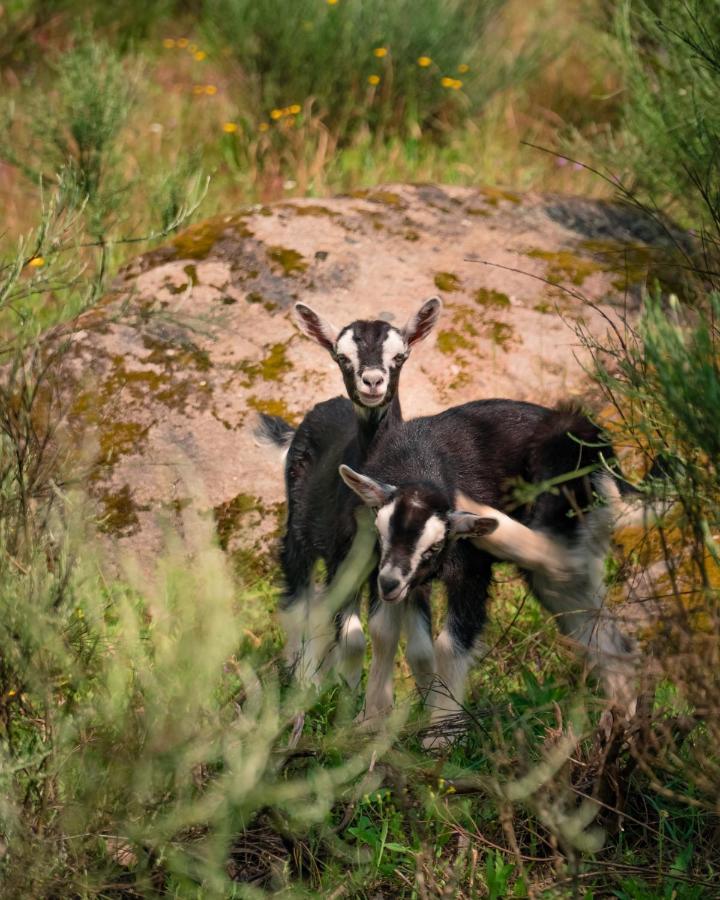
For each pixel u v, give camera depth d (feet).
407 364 24.85
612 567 19.62
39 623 12.63
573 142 37.47
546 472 17.98
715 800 13.20
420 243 27.73
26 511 14.35
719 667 12.91
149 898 12.42
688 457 13.29
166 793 12.26
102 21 46.60
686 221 29.99
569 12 44.37
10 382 16.37
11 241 32.35
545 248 27.76
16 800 12.31
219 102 41.52
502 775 13.99
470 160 37.47
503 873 13.08
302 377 24.64
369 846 13.96
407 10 38.65
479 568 17.63
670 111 25.63
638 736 13.79
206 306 25.95
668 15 23.84
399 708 15.24
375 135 38.96
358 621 17.97
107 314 25.22
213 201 34.50
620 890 13.23
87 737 12.61
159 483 23.06
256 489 23.11
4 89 41.73
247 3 38.58
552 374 24.72
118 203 30.73
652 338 13.11
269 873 13.66
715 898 12.93
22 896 11.87
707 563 17.71
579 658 16.66
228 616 12.58
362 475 17.46
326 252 27.20
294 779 14.11
